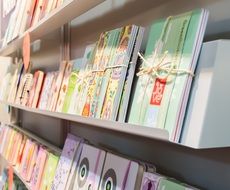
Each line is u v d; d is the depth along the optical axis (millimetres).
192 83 669
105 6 1491
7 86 2449
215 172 877
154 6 1171
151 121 739
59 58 2021
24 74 2016
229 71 648
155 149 1115
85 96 1093
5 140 2631
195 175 947
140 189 880
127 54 885
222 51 642
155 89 754
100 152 1095
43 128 2270
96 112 981
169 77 715
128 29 916
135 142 1222
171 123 674
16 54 2734
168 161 1056
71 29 1864
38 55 2514
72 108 1207
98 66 1037
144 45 1186
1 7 3449
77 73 1251
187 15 730
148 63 802
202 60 662
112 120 823
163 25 807
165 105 704
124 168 929
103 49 1041
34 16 1705
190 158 967
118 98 885
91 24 1626
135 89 856
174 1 1078
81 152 1230
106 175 1004
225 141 645
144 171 891
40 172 1564
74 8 1285
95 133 1533
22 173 1864
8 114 2996
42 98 1655
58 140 1952
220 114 641
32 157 1798
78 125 1718
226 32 870
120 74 889
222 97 642
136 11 1269
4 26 3262
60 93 1400
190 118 653
